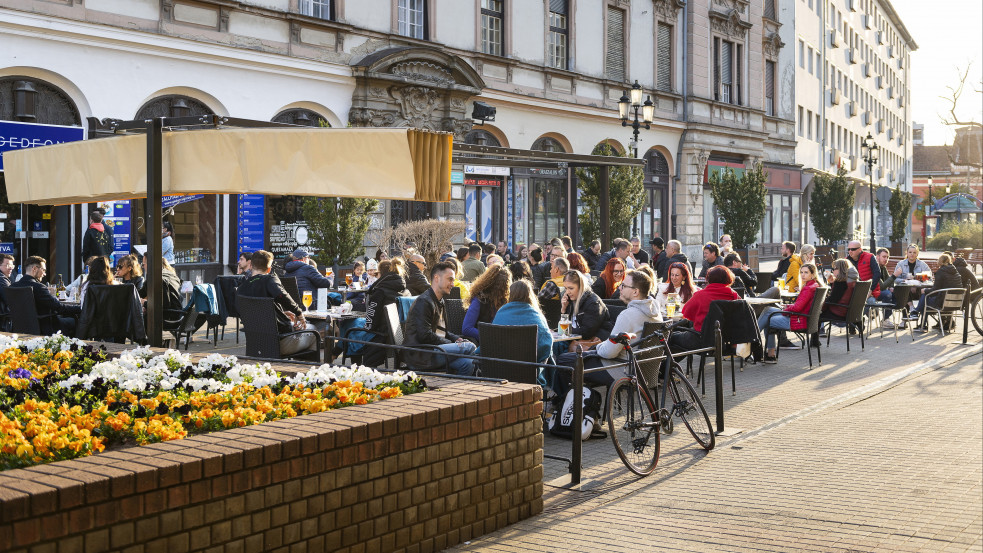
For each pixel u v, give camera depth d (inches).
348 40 869.2
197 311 557.6
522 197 1121.4
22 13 631.2
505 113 1064.2
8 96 641.6
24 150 358.9
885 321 783.1
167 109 738.2
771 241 1761.8
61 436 172.2
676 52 1370.6
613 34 1243.2
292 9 815.7
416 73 917.8
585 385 351.3
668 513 255.4
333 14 861.2
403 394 234.1
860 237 1875.0
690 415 331.9
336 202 819.4
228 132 299.7
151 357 283.1
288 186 286.0
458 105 970.1
